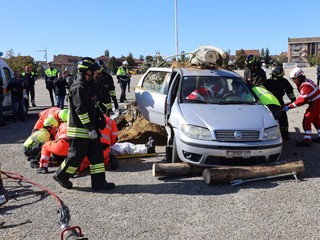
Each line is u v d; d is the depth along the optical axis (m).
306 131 7.86
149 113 8.00
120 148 7.25
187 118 6.01
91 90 5.31
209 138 5.68
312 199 4.86
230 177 5.45
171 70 7.80
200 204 4.80
